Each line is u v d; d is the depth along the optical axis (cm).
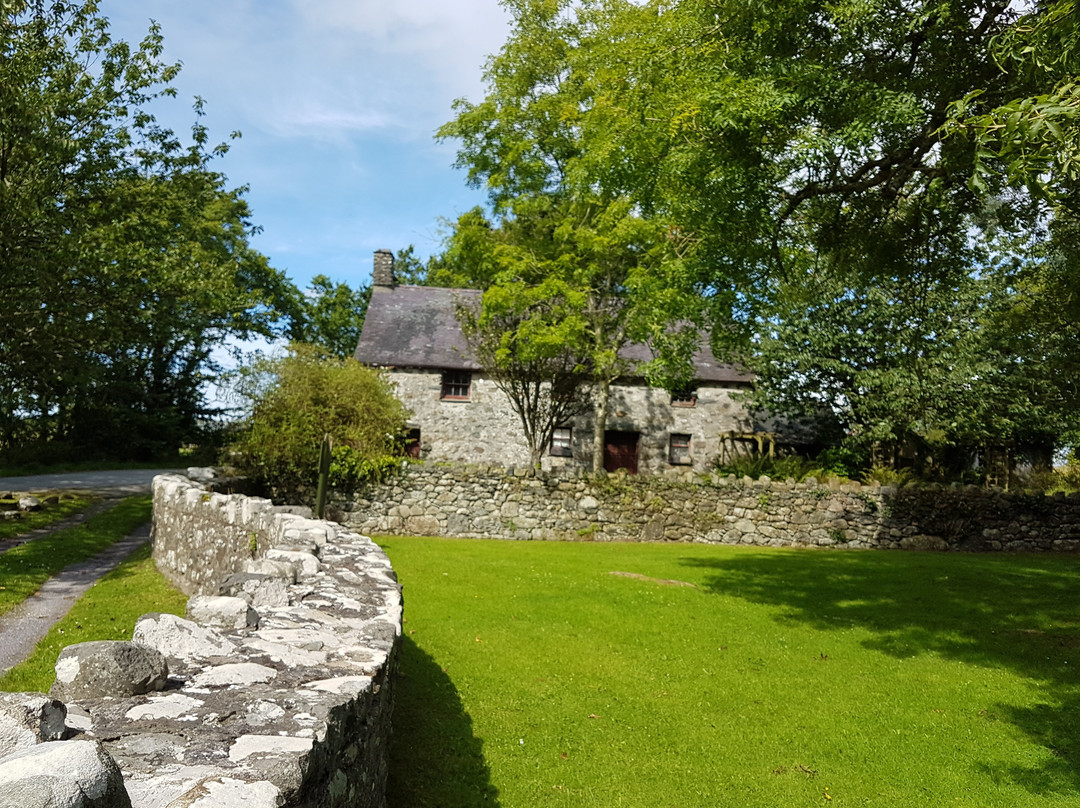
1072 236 951
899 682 751
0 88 1329
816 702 691
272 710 247
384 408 1875
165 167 1727
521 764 536
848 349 2348
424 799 468
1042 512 1836
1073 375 1320
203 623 360
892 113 789
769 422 2695
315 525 718
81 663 246
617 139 1096
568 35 2305
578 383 2238
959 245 1086
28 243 1379
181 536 1048
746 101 812
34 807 134
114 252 1436
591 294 2211
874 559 1538
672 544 1753
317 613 426
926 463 2383
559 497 1791
